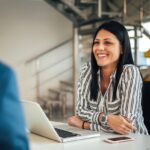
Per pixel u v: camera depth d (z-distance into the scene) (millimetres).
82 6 5523
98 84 1812
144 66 4723
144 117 1935
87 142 1374
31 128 1529
